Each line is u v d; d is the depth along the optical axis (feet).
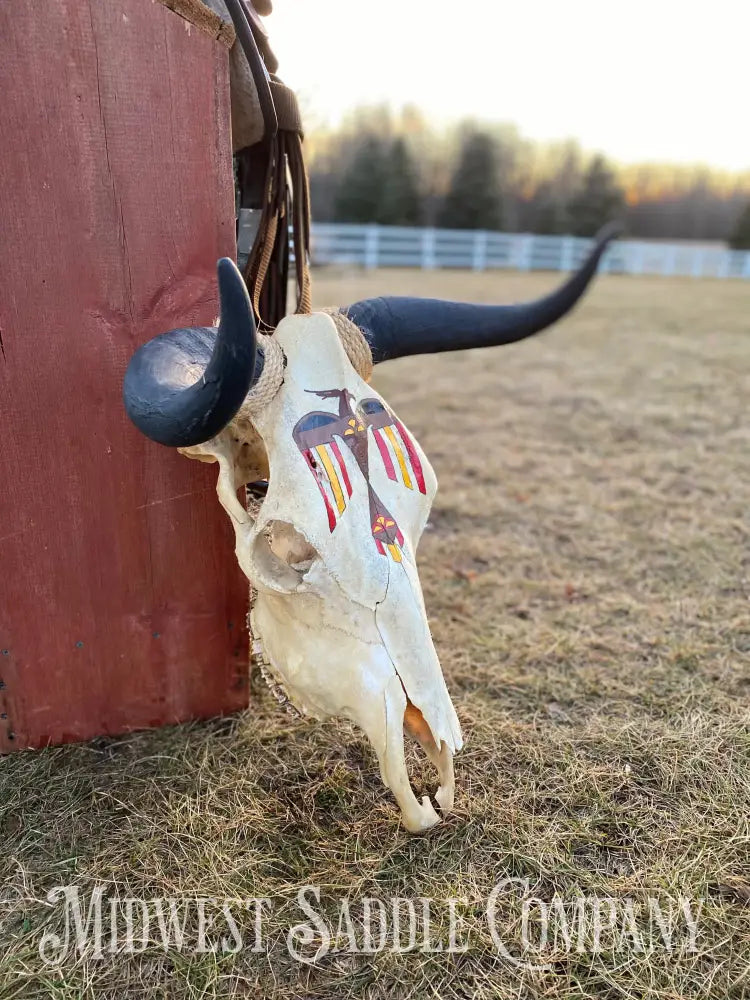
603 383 22.88
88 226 5.62
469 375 24.08
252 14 6.70
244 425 5.15
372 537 4.85
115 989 4.99
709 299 47.93
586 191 102.12
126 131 5.49
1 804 6.30
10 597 6.39
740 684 8.14
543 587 10.18
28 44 5.13
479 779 6.64
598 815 6.32
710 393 21.50
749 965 5.16
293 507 4.73
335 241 64.08
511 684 8.05
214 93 5.66
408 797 4.98
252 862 5.82
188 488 6.53
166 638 6.93
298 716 5.98
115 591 6.66
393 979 5.05
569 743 7.14
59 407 6.00
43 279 5.65
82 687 6.86
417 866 5.83
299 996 4.94
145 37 5.35
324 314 5.13
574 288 5.40
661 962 5.19
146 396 4.30
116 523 6.45
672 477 14.43
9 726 6.79
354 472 4.90
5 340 5.72
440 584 10.25
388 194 94.48
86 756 6.85
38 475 6.14
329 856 5.90
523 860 5.89
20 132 5.28
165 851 5.91
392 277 54.13
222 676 7.23
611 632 9.12
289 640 5.11
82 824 6.13
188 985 5.00
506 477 14.38
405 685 4.85
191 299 6.04
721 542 11.53
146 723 7.18
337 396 5.02
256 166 6.67
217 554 6.81
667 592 10.06
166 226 5.80
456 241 70.54
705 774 6.78
